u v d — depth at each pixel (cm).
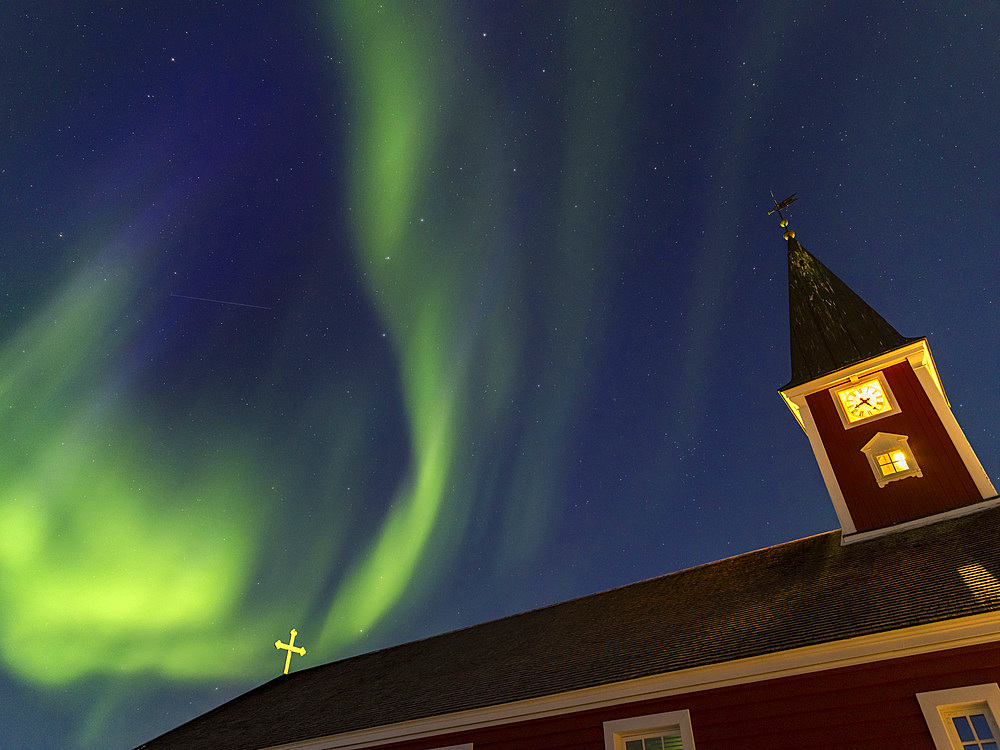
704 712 964
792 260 1930
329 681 1938
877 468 1415
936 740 795
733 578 1440
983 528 1141
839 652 907
